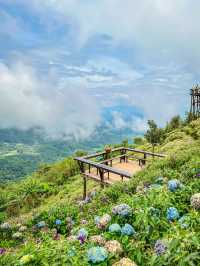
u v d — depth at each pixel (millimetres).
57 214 7500
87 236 3859
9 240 7098
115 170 10930
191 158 7430
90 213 6512
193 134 21844
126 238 3322
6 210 17547
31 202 19172
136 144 34844
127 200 4875
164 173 6539
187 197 4250
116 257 2992
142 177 7387
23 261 3229
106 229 3980
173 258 2475
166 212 3719
